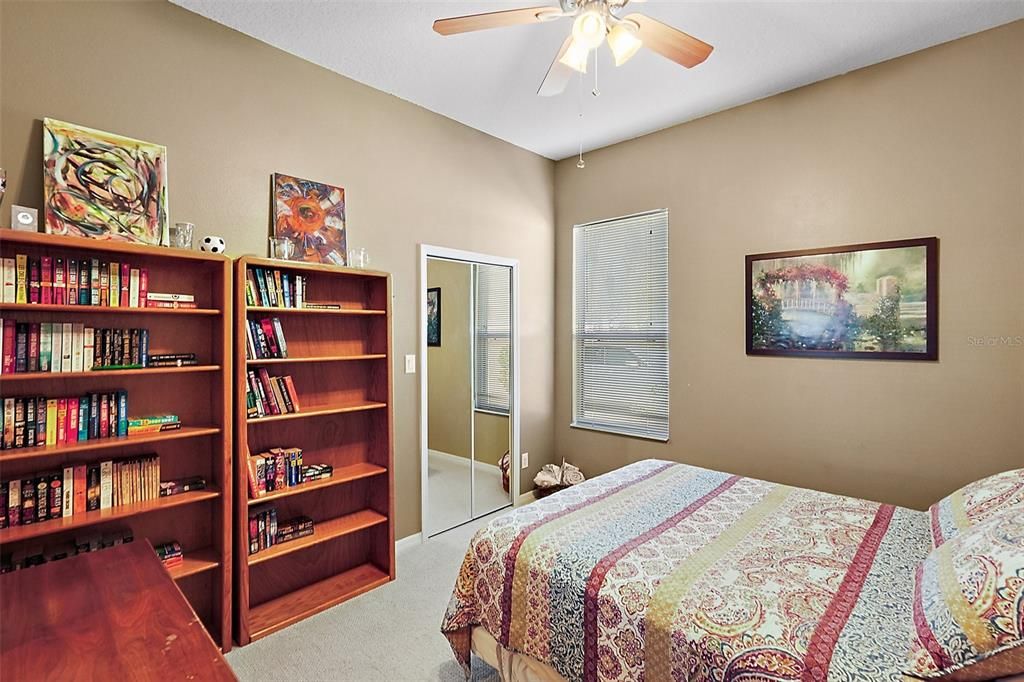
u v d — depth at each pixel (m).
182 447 2.32
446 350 3.56
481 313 3.81
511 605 1.80
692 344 3.59
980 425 2.52
